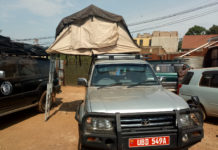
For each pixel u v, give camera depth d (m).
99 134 2.33
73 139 4.18
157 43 40.88
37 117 5.97
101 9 4.67
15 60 5.41
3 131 4.73
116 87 3.46
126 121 2.39
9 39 5.55
